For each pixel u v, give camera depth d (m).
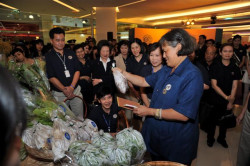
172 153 1.21
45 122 1.03
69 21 9.38
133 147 0.92
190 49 1.09
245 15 9.94
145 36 7.29
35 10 8.02
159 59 1.93
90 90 3.18
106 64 2.81
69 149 0.90
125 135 0.95
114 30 8.23
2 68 0.25
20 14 7.84
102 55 2.79
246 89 3.39
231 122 2.31
